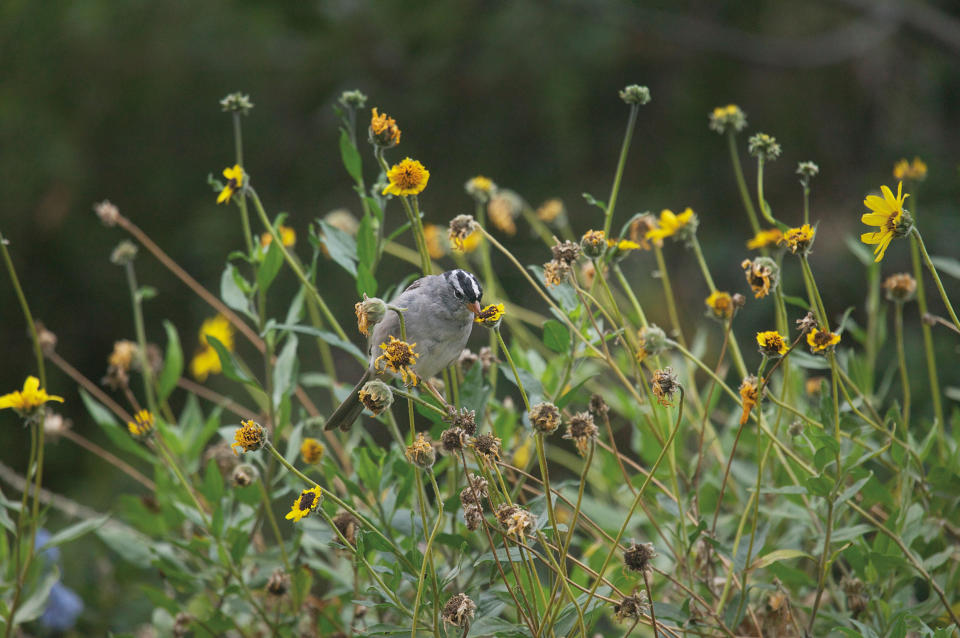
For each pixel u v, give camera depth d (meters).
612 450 5.53
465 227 5.66
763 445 6.39
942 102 17.95
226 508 6.66
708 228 17.38
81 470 15.41
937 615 5.50
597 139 18.16
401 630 5.14
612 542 5.28
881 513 6.17
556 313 5.95
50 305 17.17
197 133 17.94
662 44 18.44
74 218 17.28
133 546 6.73
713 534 5.38
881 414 6.86
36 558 6.26
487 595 5.38
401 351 4.97
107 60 17.61
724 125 6.67
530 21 18.09
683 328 15.45
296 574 6.25
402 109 18.03
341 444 7.55
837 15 18.89
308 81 18.30
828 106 18.34
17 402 5.71
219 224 17.25
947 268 6.40
